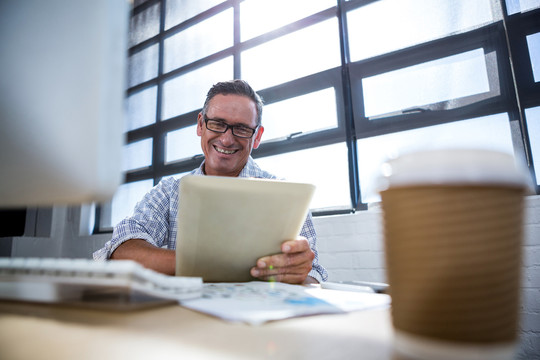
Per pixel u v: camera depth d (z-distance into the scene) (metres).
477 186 0.17
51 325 0.25
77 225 3.07
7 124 0.32
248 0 2.71
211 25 2.88
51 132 0.30
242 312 0.29
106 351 0.19
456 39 1.92
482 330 0.17
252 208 0.52
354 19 2.25
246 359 0.18
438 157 0.18
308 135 2.28
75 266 0.31
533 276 1.54
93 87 0.29
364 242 1.93
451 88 1.88
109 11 0.30
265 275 0.58
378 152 2.04
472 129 1.79
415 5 2.08
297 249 0.58
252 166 1.63
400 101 2.01
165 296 0.33
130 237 1.02
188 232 0.52
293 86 2.39
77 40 0.30
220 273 0.57
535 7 1.75
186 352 0.19
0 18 0.34
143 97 3.13
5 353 0.19
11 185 0.32
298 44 2.44
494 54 1.80
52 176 0.30
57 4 0.32
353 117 2.14
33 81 0.32
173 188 1.39
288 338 0.23
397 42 2.10
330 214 2.13
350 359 0.19
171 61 3.04
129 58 3.28
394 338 0.21
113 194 0.30
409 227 0.19
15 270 0.33
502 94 1.74
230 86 1.51
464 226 0.17
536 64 1.70
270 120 2.45
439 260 0.18
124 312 0.29
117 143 0.30
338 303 0.36
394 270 0.20
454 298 0.17
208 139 1.50
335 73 2.24
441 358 0.18
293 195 0.53
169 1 3.15
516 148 1.67
